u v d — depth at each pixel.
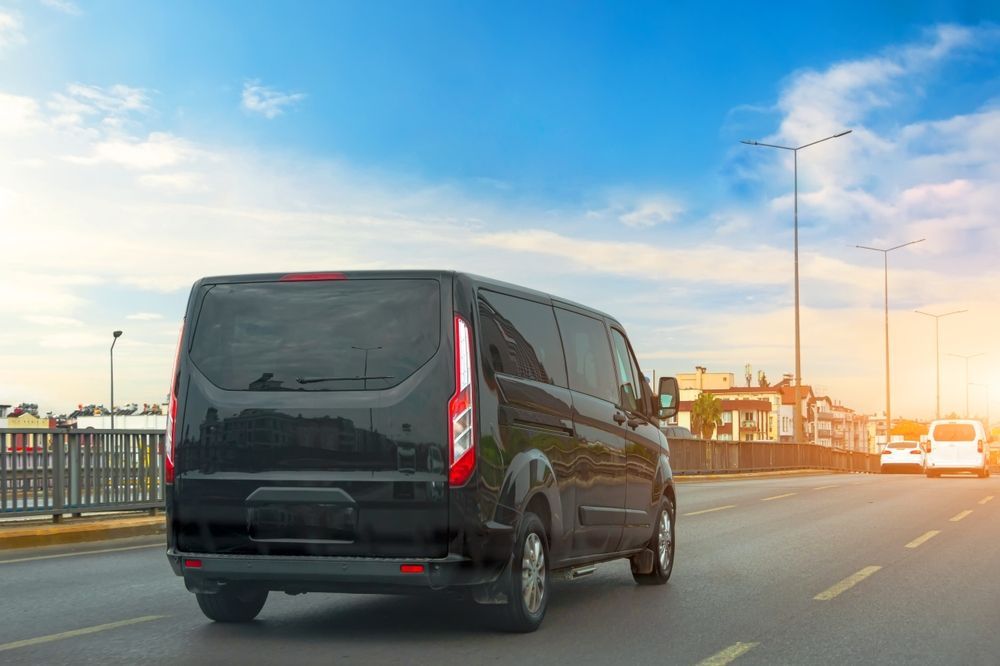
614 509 9.05
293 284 7.35
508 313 7.66
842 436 174.25
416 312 7.12
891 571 11.06
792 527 16.23
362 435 6.98
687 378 154.00
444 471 6.87
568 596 9.49
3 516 13.82
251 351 7.30
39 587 9.68
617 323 10.05
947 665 6.61
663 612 8.56
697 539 14.46
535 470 7.51
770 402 139.00
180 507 7.24
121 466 15.70
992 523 16.83
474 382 7.01
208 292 7.51
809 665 6.57
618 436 9.24
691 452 36.66
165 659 6.55
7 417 80.00
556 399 8.09
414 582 6.82
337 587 7.14
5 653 6.71
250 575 7.04
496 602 7.25
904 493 25.72
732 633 7.62
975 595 9.43
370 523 6.89
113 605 8.66
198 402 7.30
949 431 41.06
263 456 7.11
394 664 6.47
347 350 7.15
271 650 6.87
